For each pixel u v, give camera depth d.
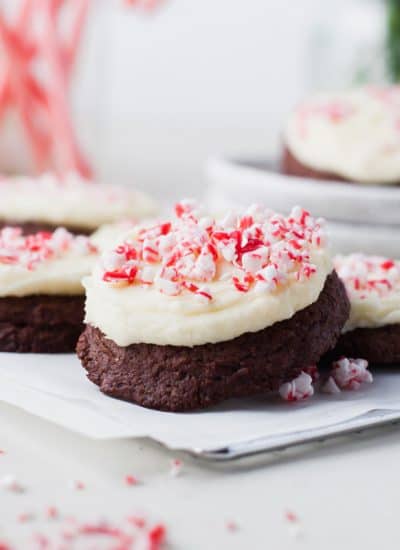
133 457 0.34
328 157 0.60
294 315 0.37
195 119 1.65
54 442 0.35
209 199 0.61
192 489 0.32
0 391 0.37
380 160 0.59
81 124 1.37
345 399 0.37
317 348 0.37
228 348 0.36
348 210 0.54
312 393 0.37
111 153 1.38
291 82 1.61
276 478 0.33
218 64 1.63
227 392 0.36
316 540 0.30
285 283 0.36
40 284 0.40
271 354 0.36
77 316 0.41
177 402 0.36
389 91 0.66
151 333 0.36
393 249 0.54
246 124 1.64
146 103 1.64
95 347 0.37
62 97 0.80
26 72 0.82
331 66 0.97
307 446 0.35
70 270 0.41
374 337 0.39
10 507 0.31
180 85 1.64
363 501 0.32
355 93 0.66
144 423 0.35
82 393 0.37
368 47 0.88
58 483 0.32
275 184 0.55
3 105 0.83
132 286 0.37
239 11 1.61
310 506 0.32
